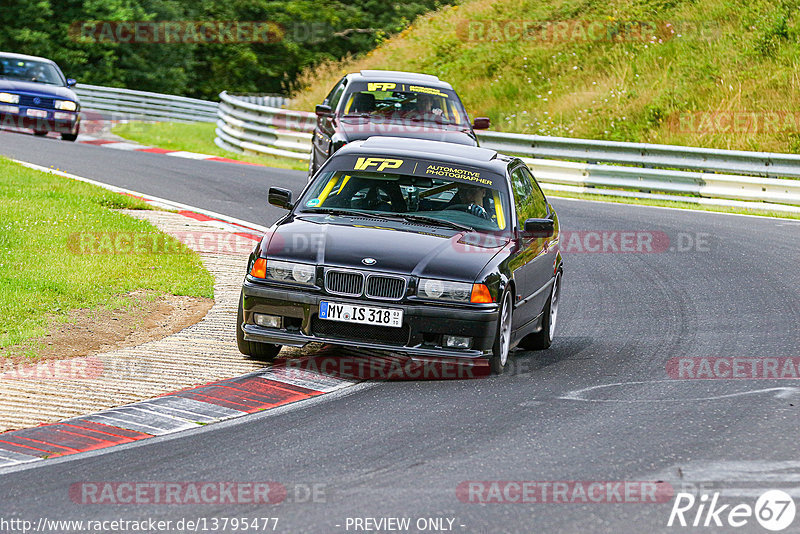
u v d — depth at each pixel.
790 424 24.84
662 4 114.62
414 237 30.03
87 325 32.59
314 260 28.86
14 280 35.53
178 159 78.81
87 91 126.50
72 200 51.41
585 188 75.38
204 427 24.03
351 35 173.38
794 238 57.31
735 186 70.00
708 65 101.06
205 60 168.00
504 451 22.41
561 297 42.22
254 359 30.27
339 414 25.22
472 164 33.84
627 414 25.55
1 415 24.41
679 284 44.81
